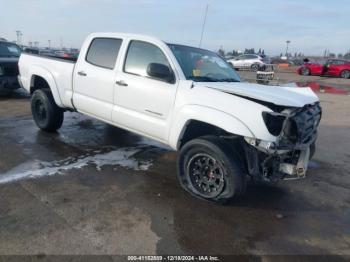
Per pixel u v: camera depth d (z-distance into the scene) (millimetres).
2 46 10180
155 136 4348
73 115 7934
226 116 3494
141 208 3596
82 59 5285
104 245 2910
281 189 4406
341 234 3377
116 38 4879
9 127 6523
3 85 9086
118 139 6117
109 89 4793
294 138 3527
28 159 4820
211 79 4336
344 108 11438
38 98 6027
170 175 4570
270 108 3502
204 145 3617
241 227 3367
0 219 3201
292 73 31000
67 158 4977
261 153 3527
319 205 3998
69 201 3643
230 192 3578
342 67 26234
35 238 2938
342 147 6590
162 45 4289
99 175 4418
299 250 3057
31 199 3629
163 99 4098
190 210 3625
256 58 31266
